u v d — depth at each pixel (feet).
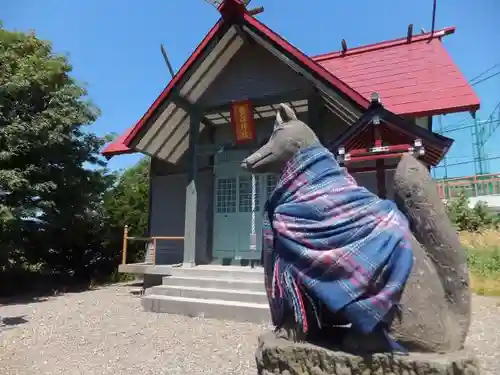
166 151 33.88
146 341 18.19
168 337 18.72
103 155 36.83
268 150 9.66
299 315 8.17
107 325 21.50
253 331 19.52
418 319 7.68
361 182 27.76
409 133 18.88
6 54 34.60
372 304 7.57
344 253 7.89
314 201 8.52
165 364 15.07
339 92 24.84
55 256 42.75
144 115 29.40
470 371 7.32
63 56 39.47
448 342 7.73
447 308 8.17
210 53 28.66
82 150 38.47
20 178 31.17
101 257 46.96
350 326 8.33
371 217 8.16
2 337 19.57
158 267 28.78
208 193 34.06
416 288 7.82
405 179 8.68
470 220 57.52
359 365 7.59
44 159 35.12
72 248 43.62
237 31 28.32
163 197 35.91
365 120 19.42
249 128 28.96
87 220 39.17
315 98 27.14
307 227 8.36
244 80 31.58
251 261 29.53
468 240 51.65
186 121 32.48
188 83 29.25
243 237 32.42
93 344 17.99
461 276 8.18
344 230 8.08
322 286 7.95
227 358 15.60
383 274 7.80
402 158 9.12
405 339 7.68
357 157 19.62
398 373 7.38
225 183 33.88
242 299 23.21
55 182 35.96
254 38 27.27
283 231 8.64
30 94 34.35
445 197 72.64
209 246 33.06
